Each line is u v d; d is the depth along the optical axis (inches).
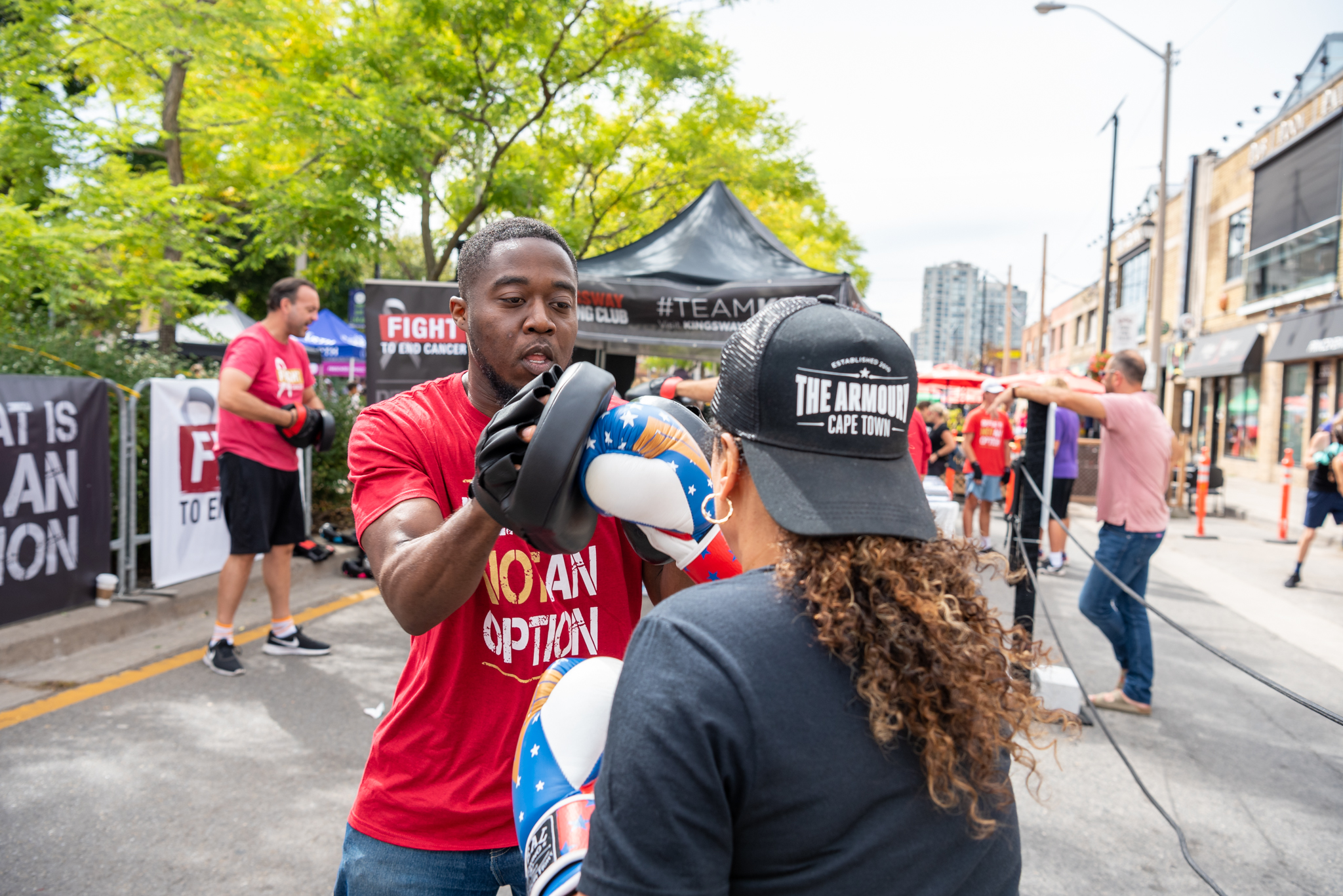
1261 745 159.2
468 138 370.0
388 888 53.9
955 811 32.5
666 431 40.3
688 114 430.9
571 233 414.9
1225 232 837.8
